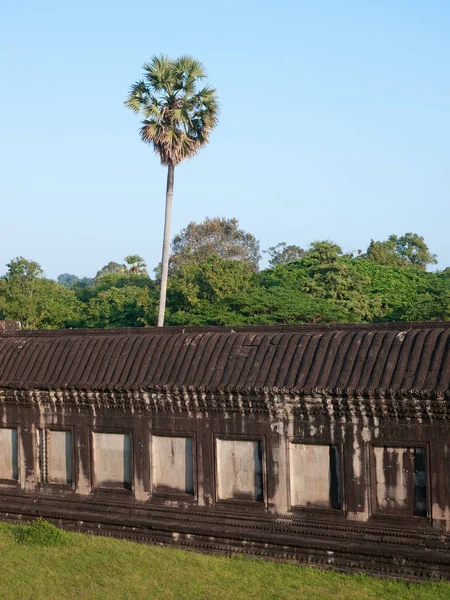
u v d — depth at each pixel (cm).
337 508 1703
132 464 1956
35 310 5681
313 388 1672
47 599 1530
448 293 5106
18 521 2123
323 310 4950
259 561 1741
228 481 1838
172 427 1900
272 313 4947
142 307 5747
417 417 1587
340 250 7144
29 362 2136
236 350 1852
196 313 5138
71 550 1841
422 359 1611
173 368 1898
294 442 1745
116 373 1969
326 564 1677
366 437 1655
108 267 11794
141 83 3738
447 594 1478
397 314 5403
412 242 8975
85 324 6028
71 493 2052
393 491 1633
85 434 2031
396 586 1545
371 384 1619
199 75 3744
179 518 1881
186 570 1686
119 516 1959
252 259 8344
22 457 2138
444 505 1566
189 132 3750
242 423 1805
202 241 8144
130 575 1658
